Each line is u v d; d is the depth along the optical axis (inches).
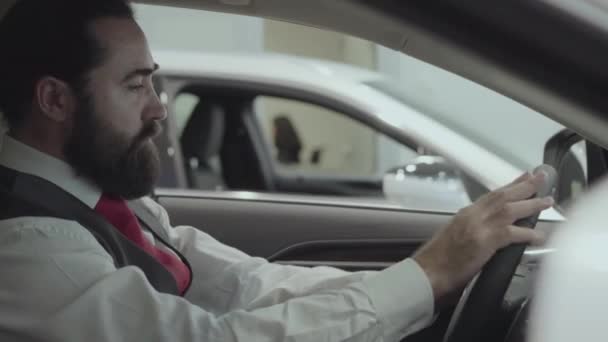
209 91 179.0
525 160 150.3
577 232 68.2
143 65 80.0
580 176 96.1
